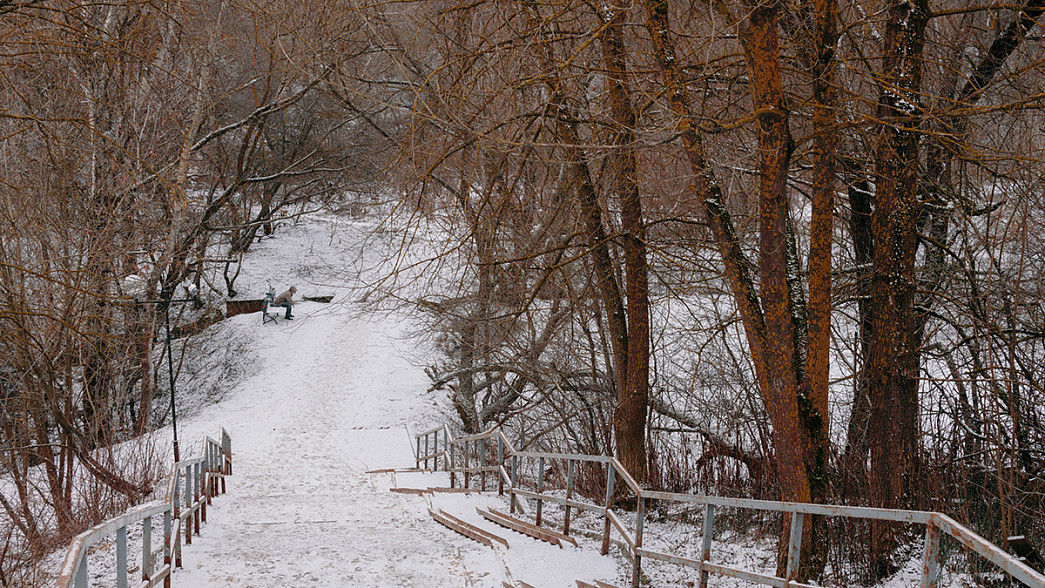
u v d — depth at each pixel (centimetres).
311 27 1539
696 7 954
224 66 2534
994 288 1064
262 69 2794
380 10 1084
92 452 1554
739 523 995
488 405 2455
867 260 1122
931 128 877
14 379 1439
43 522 1320
